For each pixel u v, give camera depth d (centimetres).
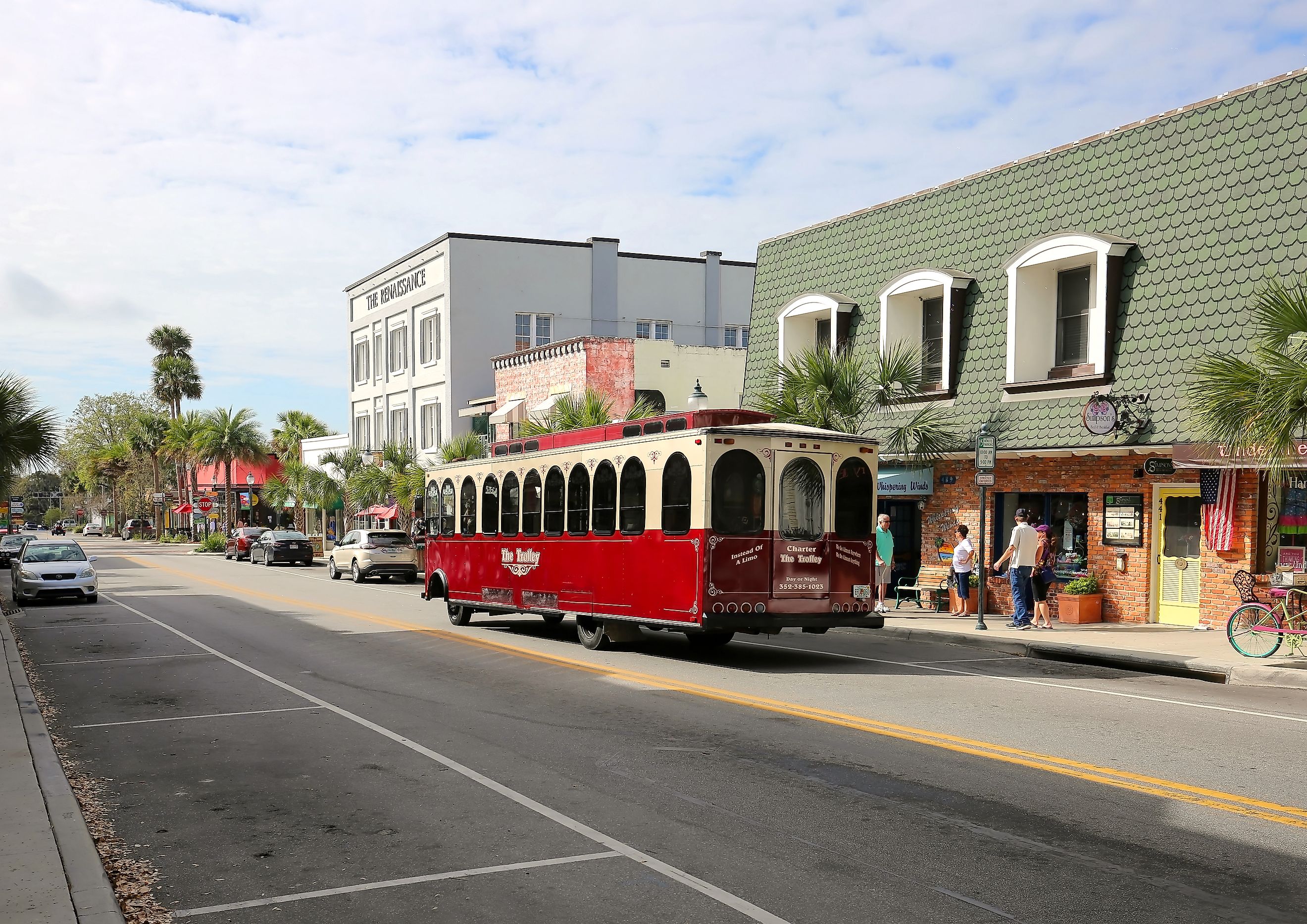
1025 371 2080
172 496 9919
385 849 670
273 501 6700
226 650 1716
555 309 4844
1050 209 2086
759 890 587
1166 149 1891
